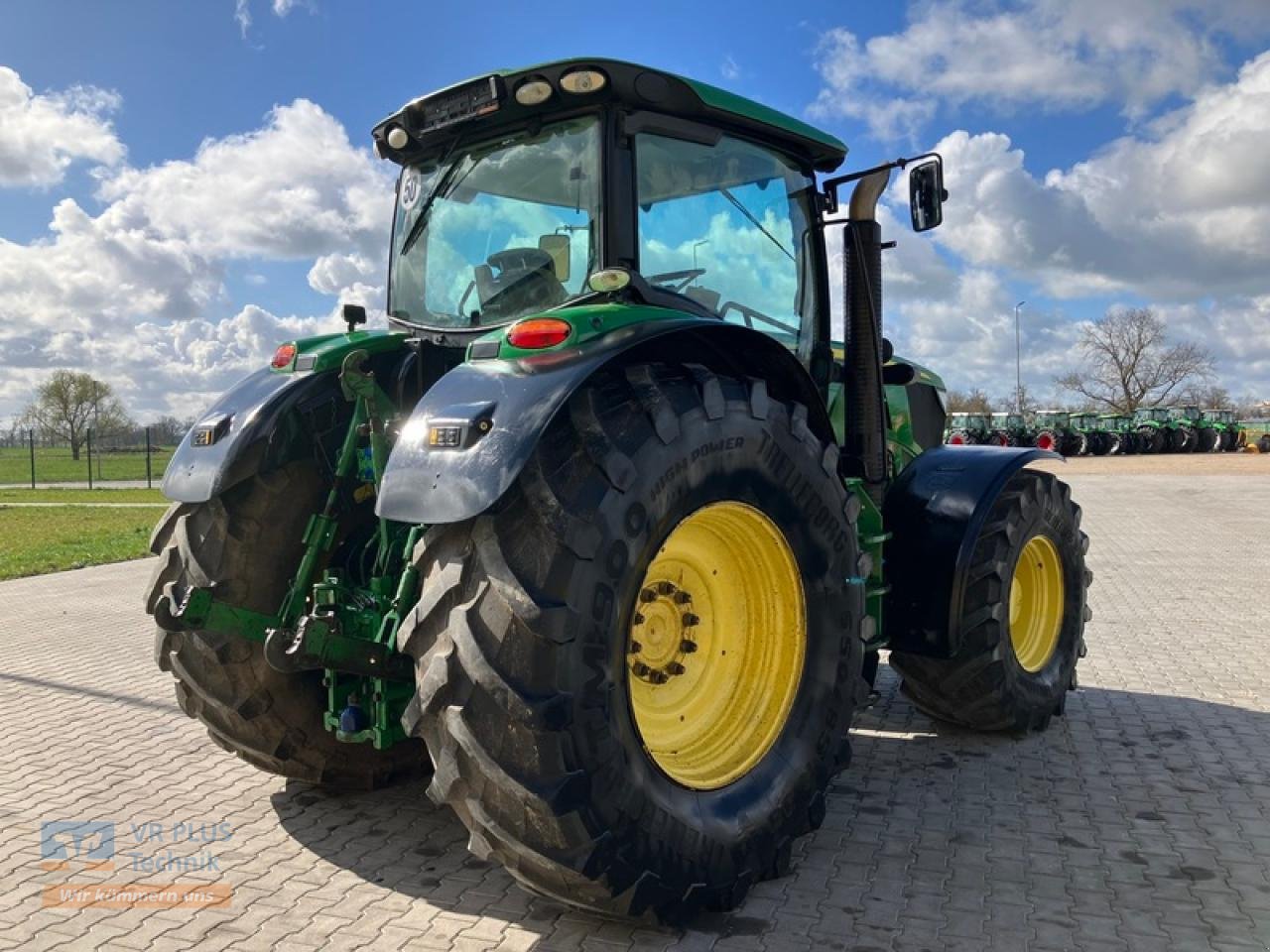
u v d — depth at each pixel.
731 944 2.61
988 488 4.07
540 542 2.44
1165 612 7.10
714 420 2.80
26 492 25.86
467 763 2.41
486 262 3.48
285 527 3.39
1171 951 2.55
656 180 3.32
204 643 3.32
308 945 2.62
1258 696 4.94
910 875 3.01
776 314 3.82
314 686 3.51
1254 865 3.05
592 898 2.50
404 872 3.08
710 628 3.18
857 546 3.33
